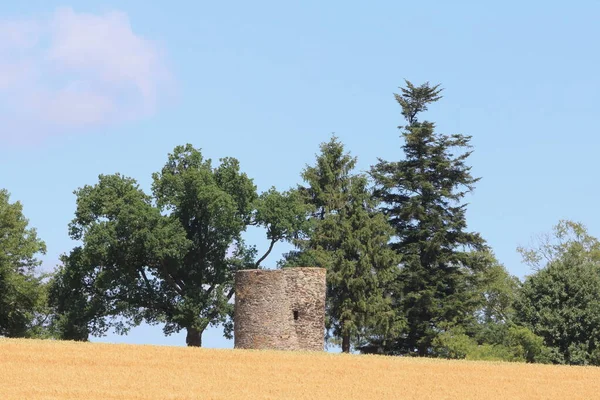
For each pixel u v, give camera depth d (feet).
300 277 426.10
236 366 352.49
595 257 650.43
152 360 355.36
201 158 552.82
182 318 515.91
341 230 588.50
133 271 526.16
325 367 361.71
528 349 536.01
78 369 328.08
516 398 316.81
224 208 524.11
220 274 532.73
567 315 544.62
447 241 610.24
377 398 303.68
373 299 575.79
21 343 382.83
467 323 597.52
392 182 614.34
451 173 618.85
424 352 584.81
